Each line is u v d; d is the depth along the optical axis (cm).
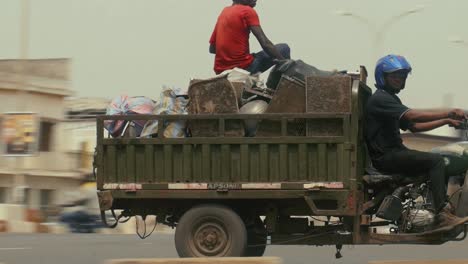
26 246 5469
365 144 3428
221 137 3297
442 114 3362
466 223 3272
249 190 3284
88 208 9950
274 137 3275
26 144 9175
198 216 3325
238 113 3300
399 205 3316
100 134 3366
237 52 3712
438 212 3303
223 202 3369
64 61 15350
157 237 7394
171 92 3425
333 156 3253
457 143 3394
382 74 3384
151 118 3341
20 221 9112
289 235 3434
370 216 3375
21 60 12306
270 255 4503
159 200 3441
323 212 3269
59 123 15388
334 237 3397
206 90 3322
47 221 10212
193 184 3309
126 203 3459
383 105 3350
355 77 3450
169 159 3331
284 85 3297
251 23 3684
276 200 3372
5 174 14312
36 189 15000
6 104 14512
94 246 5506
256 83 3475
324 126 3259
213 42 3850
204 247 3325
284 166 3275
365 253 4709
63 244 5778
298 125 3281
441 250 4975
